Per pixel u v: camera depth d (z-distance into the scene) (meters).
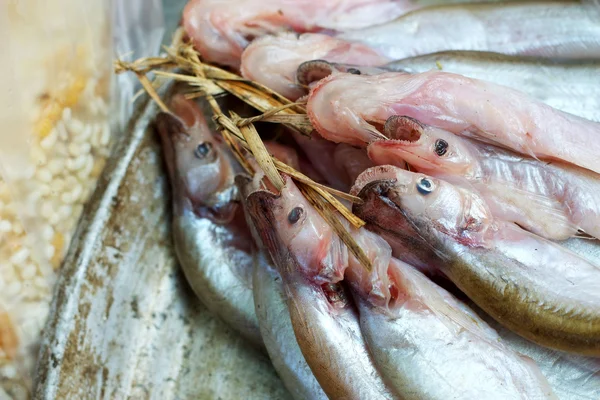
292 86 0.35
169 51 0.37
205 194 0.35
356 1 0.39
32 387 0.30
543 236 0.31
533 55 0.39
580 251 0.31
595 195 0.30
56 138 0.31
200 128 0.35
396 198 0.30
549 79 0.35
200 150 0.35
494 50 0.39
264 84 0.35
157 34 0.40
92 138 0.34
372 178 0.30
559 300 0.29
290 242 0.30
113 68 0.35
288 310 0.31
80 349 0.31
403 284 0.30
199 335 0.36
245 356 0.35
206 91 0.35
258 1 0.37
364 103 0.31
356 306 0.30
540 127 0.31
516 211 0.31
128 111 0.37
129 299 0.35
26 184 0.30
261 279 0.32
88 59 0.33
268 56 0.35
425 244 0.30
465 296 0.31
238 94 0.35
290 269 0.30
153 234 0.36
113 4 0.35
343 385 0.29
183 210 0.35
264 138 0.37
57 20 0.31
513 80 0.35
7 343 0.30
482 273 0.29
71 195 0.33
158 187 0.36
